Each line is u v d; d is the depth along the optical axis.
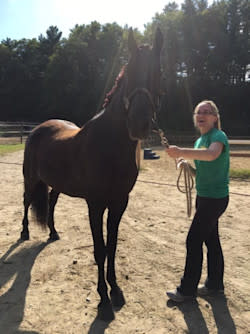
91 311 2.35
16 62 41.94
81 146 2.52
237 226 4.24
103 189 2.36
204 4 32.78
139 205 5.28
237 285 2.74
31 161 3.47
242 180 7.55
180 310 2.38
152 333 2.11
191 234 2.38
